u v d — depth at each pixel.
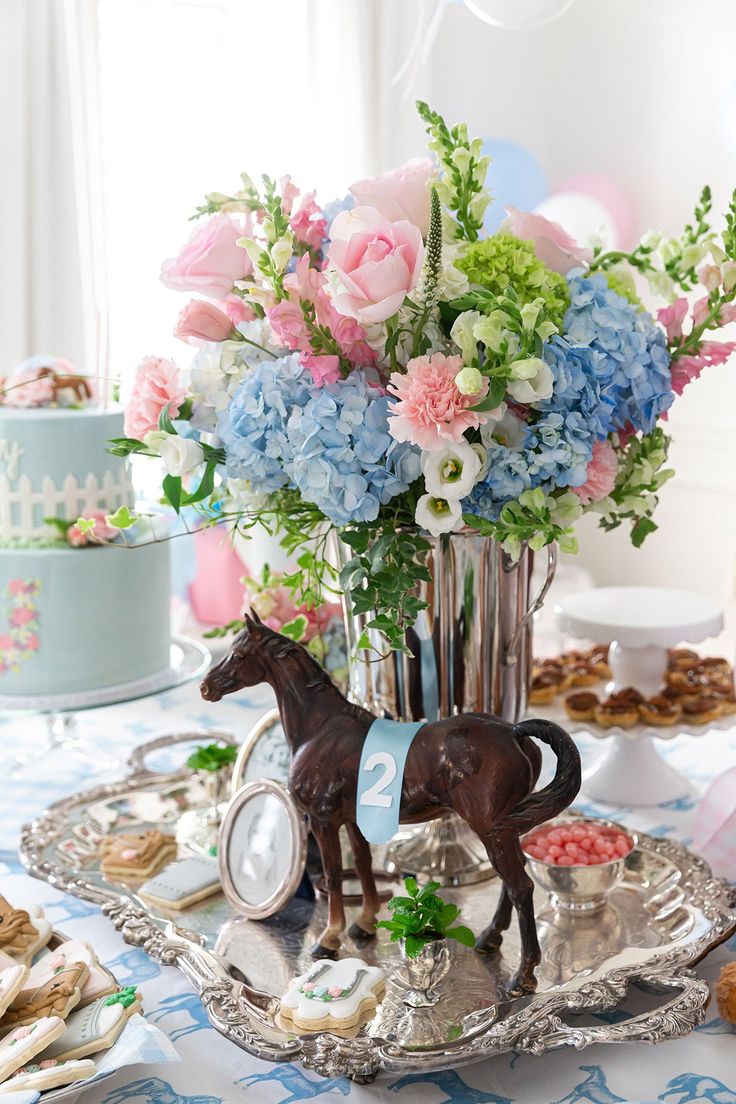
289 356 1.08
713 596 3.54
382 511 1.13
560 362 1.05
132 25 3.08
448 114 3.59
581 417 1.07
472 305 1.05
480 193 1.16
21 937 1.13
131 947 1.22
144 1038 0.96
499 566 1.22
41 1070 0.92
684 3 3.42
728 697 1.64
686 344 1.20
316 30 3.29
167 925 1.22
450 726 1.11
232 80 3.25
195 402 1.14
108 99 3.07
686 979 1.04
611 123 3.68
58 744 1.86
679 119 3.50
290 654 1.18
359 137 3.36
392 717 1.27
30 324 2.82
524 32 3.70
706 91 3.41
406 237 1.01
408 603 1.08
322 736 1.16
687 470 3.58
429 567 1.19
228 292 1.13
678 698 1.64
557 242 1.19
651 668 1.66
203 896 1.29
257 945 1.19
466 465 1.01
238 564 2.59
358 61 3.32
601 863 1.23
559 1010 1.00
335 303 0.99
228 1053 1.03
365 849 1.19
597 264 1.24
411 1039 0.99
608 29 3.63
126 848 1.38
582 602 1.71
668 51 3.49
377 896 1.20
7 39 2.67
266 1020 1.02
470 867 1.33
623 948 1.15
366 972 1.06
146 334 3.20
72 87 2.76
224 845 1.28
